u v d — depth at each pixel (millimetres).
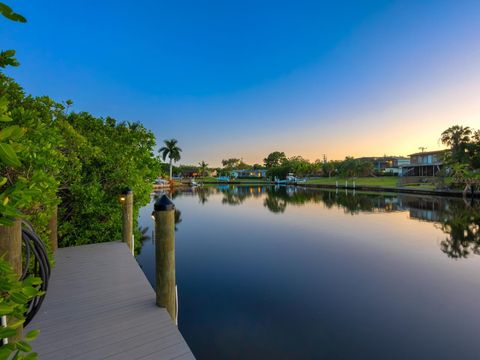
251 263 6836
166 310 3127
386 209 16188
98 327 2758
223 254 7629
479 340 3627
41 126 2902
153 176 9836
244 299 4852
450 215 13578
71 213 6504
